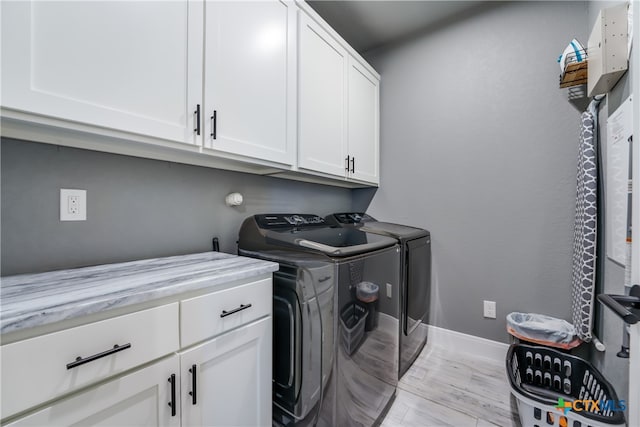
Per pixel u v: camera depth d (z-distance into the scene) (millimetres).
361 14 2080
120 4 878
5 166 918
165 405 791
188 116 1048
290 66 1495
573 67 1500
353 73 2074
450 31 2150
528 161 1879
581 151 1567
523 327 1652
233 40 1201
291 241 1266
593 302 1483
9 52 689
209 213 1504
